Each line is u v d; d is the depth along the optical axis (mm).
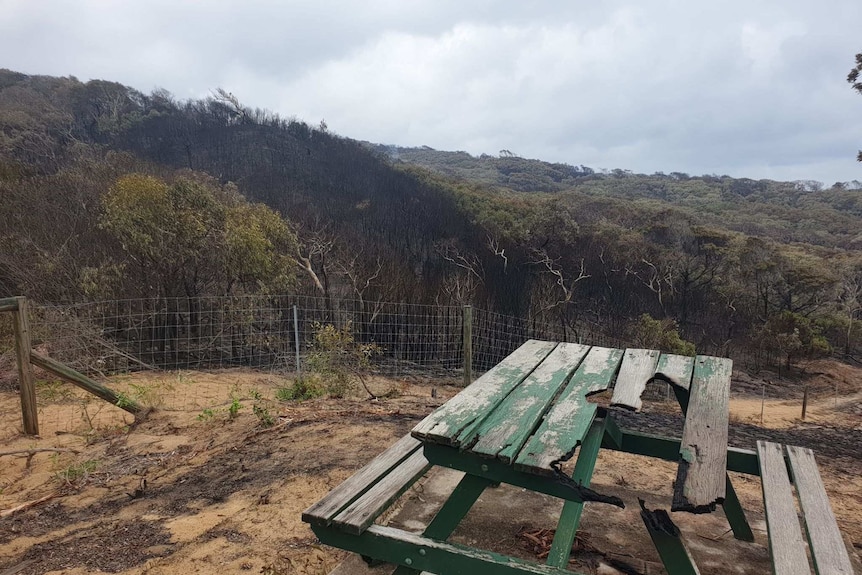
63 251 11289
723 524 2812
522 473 1611
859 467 4887
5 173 15875
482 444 1630
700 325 23781
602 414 2338
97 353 7836
